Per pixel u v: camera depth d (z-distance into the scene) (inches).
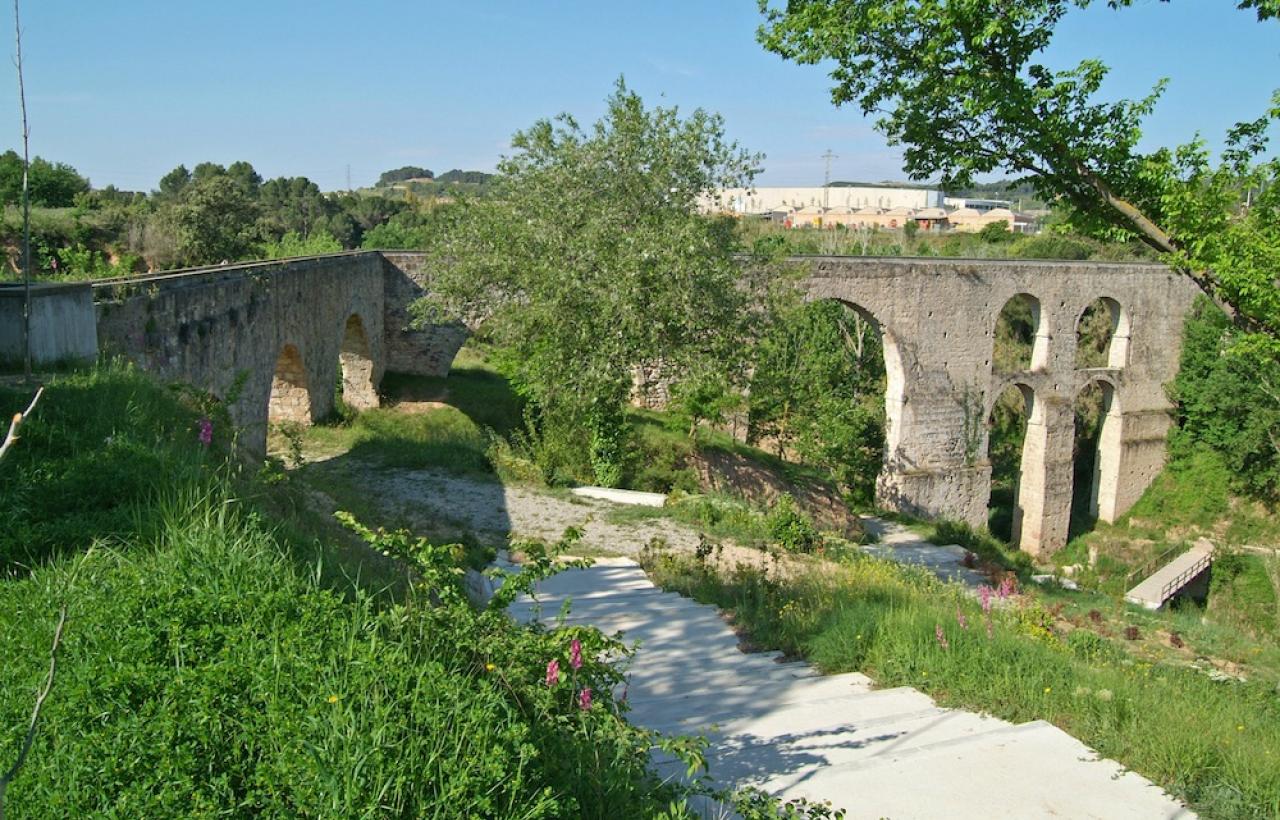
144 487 254.2
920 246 2052.2
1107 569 1125.7
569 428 794.2
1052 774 204.4
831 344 1298.0
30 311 361.7
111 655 164.6
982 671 275.1
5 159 1373.0
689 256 713.6
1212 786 201.6
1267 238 317.7
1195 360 1270.9
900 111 351.3
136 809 130.6
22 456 264.8
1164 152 326.0
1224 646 503.8
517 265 775.1
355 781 132.6
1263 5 287.7
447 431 928.3
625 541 546.9
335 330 897.5
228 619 181.3
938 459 1107.9
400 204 3225.9
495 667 176.2
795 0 361.4
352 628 177.8
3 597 191.9
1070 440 1207.6
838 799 187.2
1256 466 1212.5
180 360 482.0
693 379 727.7
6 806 129.6
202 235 1494.8
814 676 285.7
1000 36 323.6
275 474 337.1
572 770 159.8
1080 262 1176.8
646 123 781.9
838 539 647.1
